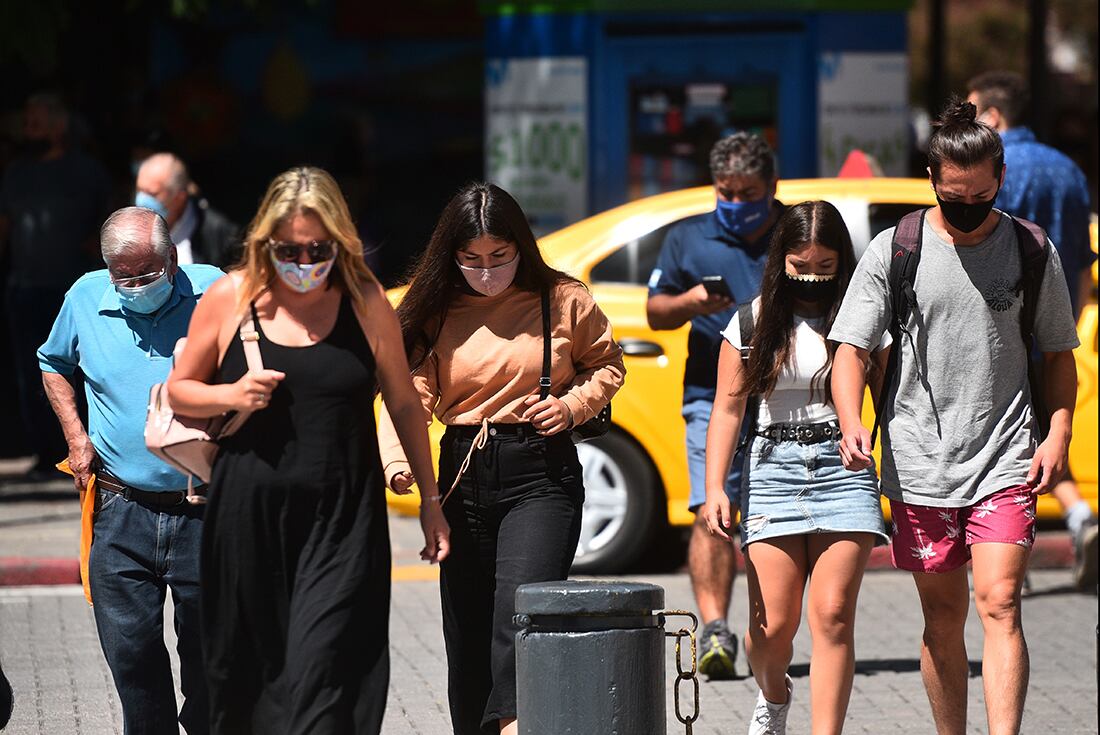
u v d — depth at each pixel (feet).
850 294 68.80
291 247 57.47
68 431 69.05
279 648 59.77
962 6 387.96
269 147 211.20
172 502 66.90
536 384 67.10
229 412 59.06
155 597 67.31
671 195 119.55
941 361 68.03
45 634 102.68
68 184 146.00
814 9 164.25
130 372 66.90
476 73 211.61
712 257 90.43
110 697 88.22
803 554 70.74
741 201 88.94
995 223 67.97
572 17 166.09
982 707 87.71
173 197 110.32
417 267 69.41
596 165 167.43
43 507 141.59
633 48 166.30
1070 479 114.83
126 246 65.26
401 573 120.57
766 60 165.78
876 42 165.89
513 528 66.39
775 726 72.49
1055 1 377.30
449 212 66.23
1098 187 182.80
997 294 67.51
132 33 202.39
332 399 58.95
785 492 70.23
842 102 165.68
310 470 58.70
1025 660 67.15
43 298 147.13
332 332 59.31
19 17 148.25
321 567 58.65
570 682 60.13
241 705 60.49
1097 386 117.70
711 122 166.61
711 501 71.15
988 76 103.96
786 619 70.59
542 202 168.76
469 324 67.46
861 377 68.54
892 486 69.46
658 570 123.13
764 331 70.13
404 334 66.95
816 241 69.31
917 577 70.64
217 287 59.72
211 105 208.85
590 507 117.39
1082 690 91.25
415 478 63.26
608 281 117.39
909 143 182.09
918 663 96.63
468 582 67.82
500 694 65.41
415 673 93.30
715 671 92.63
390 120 212.02
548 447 66.95
